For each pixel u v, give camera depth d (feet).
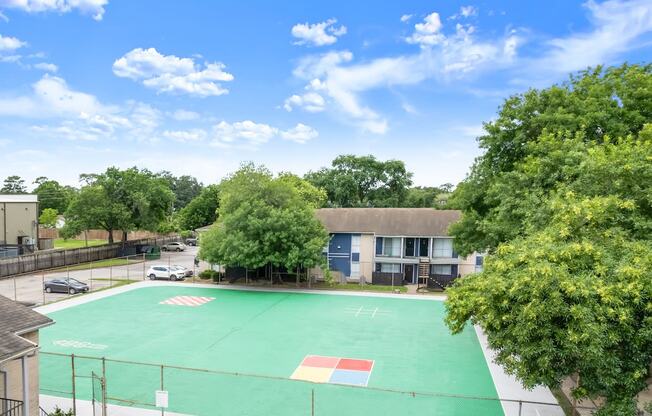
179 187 433.07
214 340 74.69
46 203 300.40
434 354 68.95
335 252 138.10
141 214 186.70
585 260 36.99
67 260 158.61
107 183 181.06
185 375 59.06
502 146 82.33
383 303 104.88
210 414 48.06
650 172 45.47
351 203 228.84
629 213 45.16
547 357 34.14
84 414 47.67
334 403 51.19
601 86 72.79
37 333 44.73
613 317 32.71
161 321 86.43
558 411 49.80
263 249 116.78
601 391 35.24
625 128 65.92
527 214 55.01
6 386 41.19
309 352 69.10
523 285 36.04
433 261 132.87
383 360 66.03
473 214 85.92
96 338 75.10
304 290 119.34
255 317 90.38
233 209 122.83
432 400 52.44
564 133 67.62
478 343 74.74
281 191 124.47
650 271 34.35
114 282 128.36
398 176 232.94
